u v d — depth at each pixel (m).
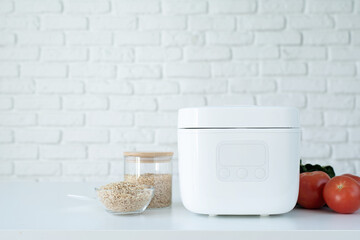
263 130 0.71
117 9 1.80
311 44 1.79
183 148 0.74
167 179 0.85
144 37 1.80
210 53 1.79
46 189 1.14
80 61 1.80
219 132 0.72
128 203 0.74
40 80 1.79
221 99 1.79
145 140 1.78
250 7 1.79
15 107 1.79
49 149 1.78
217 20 1.79
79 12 1.80
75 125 1.79
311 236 0.62
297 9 1.79
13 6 1.79
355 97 1.79
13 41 1.79
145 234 0.63
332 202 0.76
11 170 1.78
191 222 0.69
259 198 0.71
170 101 1.79
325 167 0.91
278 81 1.79
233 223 0.68
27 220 0.71
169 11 1.79
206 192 0.72
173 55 1.79
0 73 1.79
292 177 0.72
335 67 1.79
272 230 0.63
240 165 0.72
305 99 1.79
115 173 1.78
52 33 1.80
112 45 1.80
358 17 1.80
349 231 0.62
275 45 1.79
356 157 1.77
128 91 1.79
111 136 1.79
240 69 1.79
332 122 1.78
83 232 0.63
